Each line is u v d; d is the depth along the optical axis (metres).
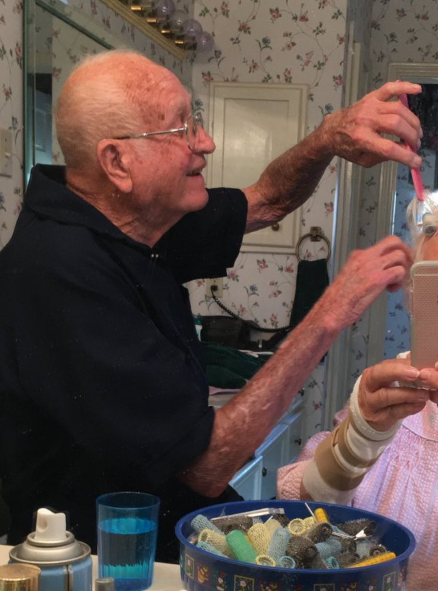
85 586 0.83
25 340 1.17
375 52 4.00
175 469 1.16
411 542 0.91
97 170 1.27
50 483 1.26
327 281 3.33
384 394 1.05
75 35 2.25
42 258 1.18
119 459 1.15
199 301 3.47
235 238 1.66
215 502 1.38
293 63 3.36
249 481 2.47
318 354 1.20
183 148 1.29
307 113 3.37
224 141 3.41
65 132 1.28
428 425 1.24
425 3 3.94
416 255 1.12
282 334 3.35
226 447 1.16
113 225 1.27
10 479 1.27
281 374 1.18
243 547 0.91
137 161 1.26
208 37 3.27
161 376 1.16
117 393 1.14
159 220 1.34
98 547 0.98
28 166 2.02
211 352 2.65
